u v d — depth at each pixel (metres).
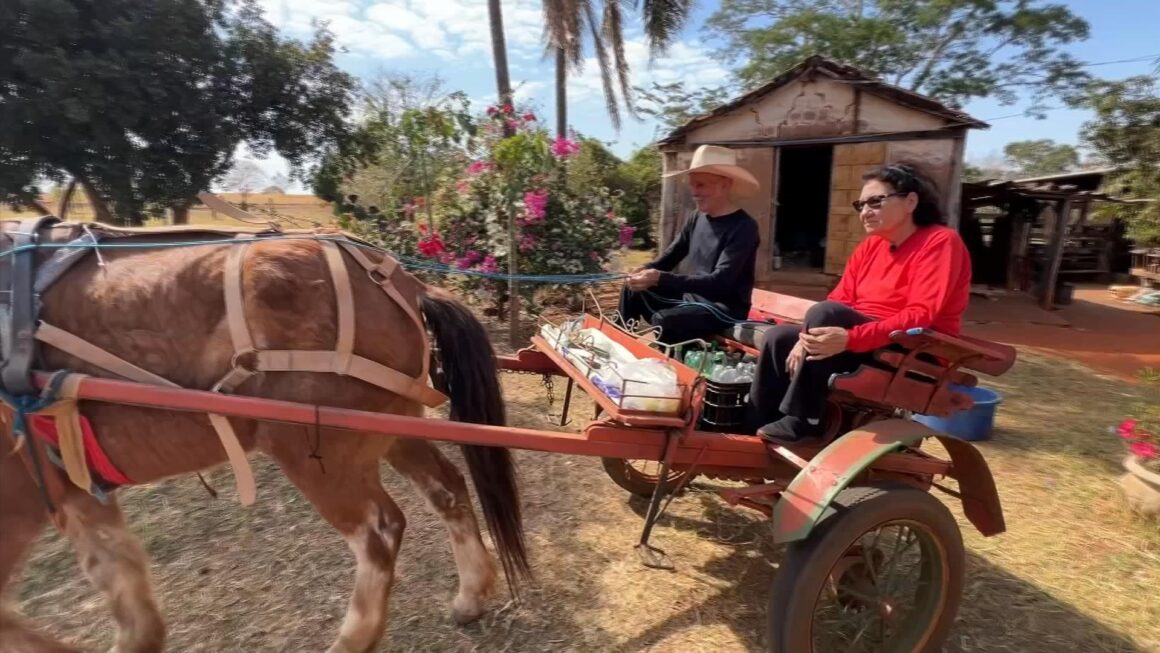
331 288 2.44
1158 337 9.88
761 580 3.37
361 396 2.48
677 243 4.24
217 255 2.37
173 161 8.80
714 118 10.84
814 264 13.73
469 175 7.67
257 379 2.34
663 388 2.61
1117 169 13.25
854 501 2.48
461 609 3.01
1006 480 4.55
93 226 2.52
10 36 7.54
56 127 7.80
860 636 2.82
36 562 3.35
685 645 2.92
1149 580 3.42
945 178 9.70
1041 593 3.30
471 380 2.74
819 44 18.83
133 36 8.08
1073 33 17.67
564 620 3.06
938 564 2.71
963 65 19.12
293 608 3.07
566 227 7.57
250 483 2.36
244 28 9.55
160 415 2.32
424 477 3.09
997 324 10.80
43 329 2.22
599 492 4.21
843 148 10.39
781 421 2.81
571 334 3.46
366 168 10.48
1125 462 4.27
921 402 2.78
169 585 3.19
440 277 7.74
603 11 16.86
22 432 2.22
